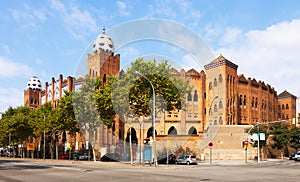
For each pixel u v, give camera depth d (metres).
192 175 20.36
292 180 17.52
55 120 52.12
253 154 57.09
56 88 73.44
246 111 72.44
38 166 31.25
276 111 87.94
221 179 17.58
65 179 17.39
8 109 73.56
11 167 29.36
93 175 19.94
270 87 83.56
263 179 17.95
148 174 20.81
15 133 63.75
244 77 74.50
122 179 17.25
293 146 62.38
